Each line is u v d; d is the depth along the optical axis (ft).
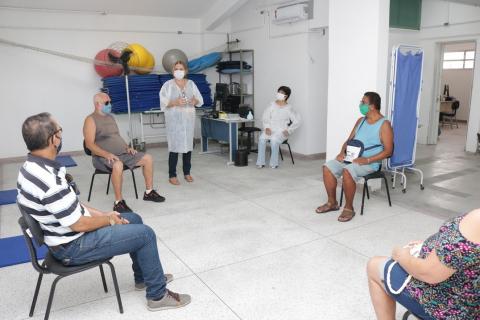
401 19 22.00
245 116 20.08
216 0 22.36
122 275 8.43
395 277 4.87
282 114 18.67
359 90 13.88
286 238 10.27
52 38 20.72
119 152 13.20
